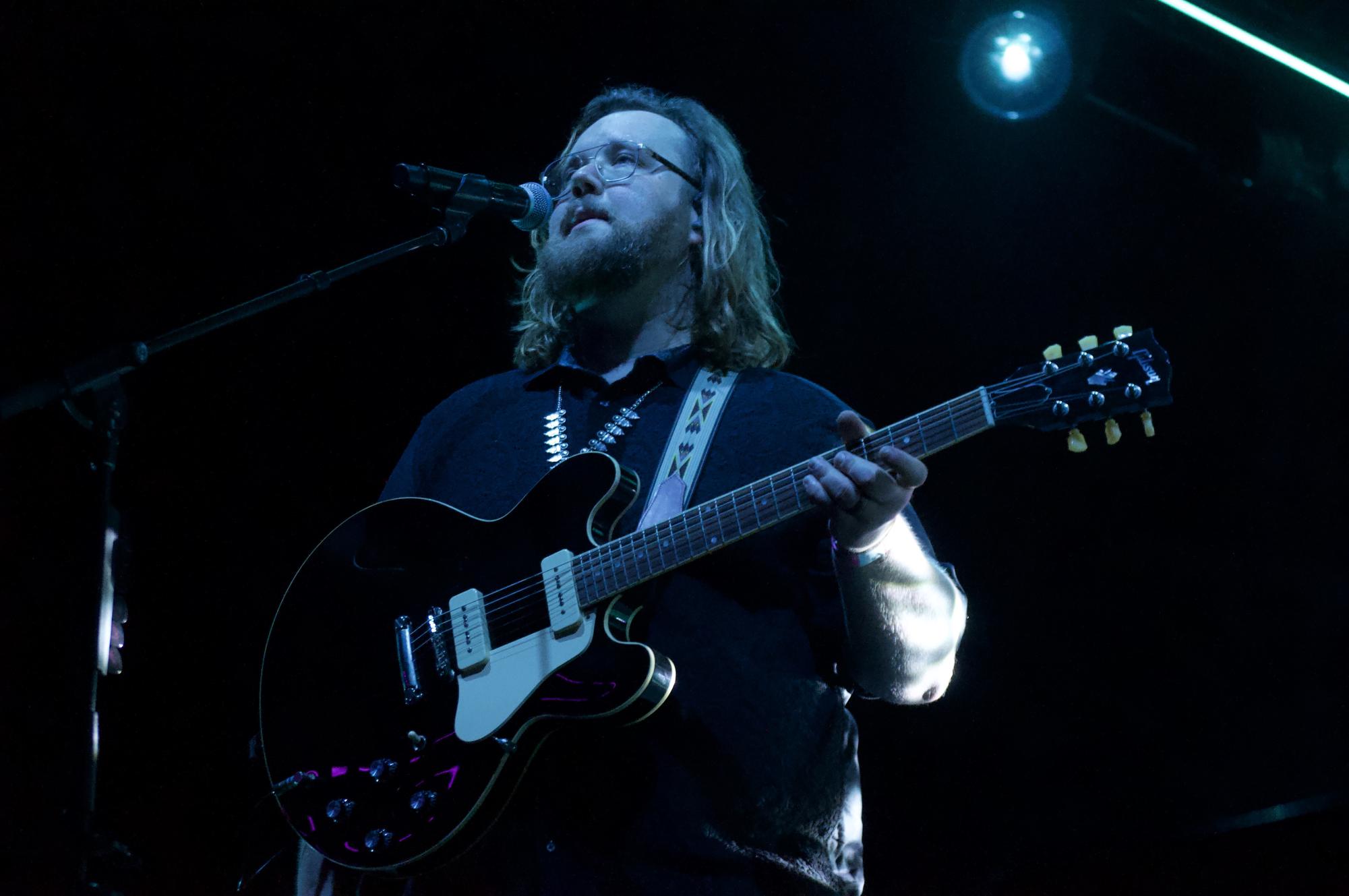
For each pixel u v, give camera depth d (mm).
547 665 2955
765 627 3053
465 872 2984
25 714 5848
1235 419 7043
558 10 7121
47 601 6254
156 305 7023
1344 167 6652
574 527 3131
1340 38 6219
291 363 7113
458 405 3822
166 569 6848
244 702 6777
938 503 7254
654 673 2814
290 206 7160
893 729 6977
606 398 3506
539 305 4230
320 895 3242
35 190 6871
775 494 2959
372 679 3188
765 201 7305
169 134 7043
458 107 7273
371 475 7082
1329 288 6910
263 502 7023
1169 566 7012
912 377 7145
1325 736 6605
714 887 2793
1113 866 6406
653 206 3752
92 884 3199
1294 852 6090
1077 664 6945
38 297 6840
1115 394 2863
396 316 7168
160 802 6574
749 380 3471
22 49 6801
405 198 7211
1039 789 6762
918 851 6715
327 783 3102
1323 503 6895
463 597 3154
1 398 3070
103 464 3248
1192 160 6883
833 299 7227
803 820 2900
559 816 2900
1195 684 6832
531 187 3809
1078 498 7191
